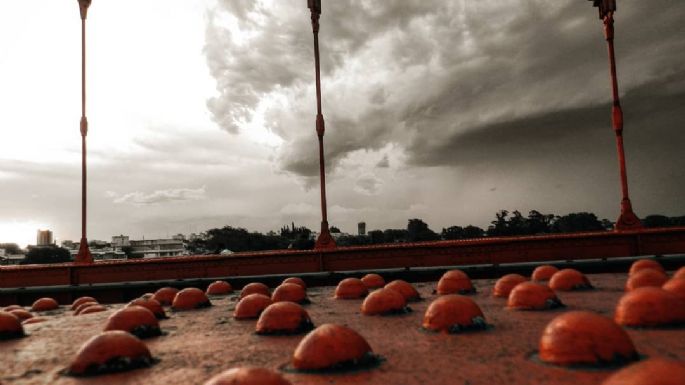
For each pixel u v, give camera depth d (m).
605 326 3.01
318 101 14.78
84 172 15.59
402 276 11.66
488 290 7.78
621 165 12.91
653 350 3.18
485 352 3.49
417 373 3.06
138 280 13.23
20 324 5.42
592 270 10.69
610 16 13.90
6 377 3.62
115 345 3.59
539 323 4.50
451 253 12.16
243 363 3.62
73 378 3.44
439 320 4.29
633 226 12.53
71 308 9.50
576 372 2.86
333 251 12.63
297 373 3.18
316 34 15.27
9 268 13.65
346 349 3.22
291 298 6.97
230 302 8.16
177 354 4.05
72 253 94.19
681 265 10.45
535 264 10.99
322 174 14.23
